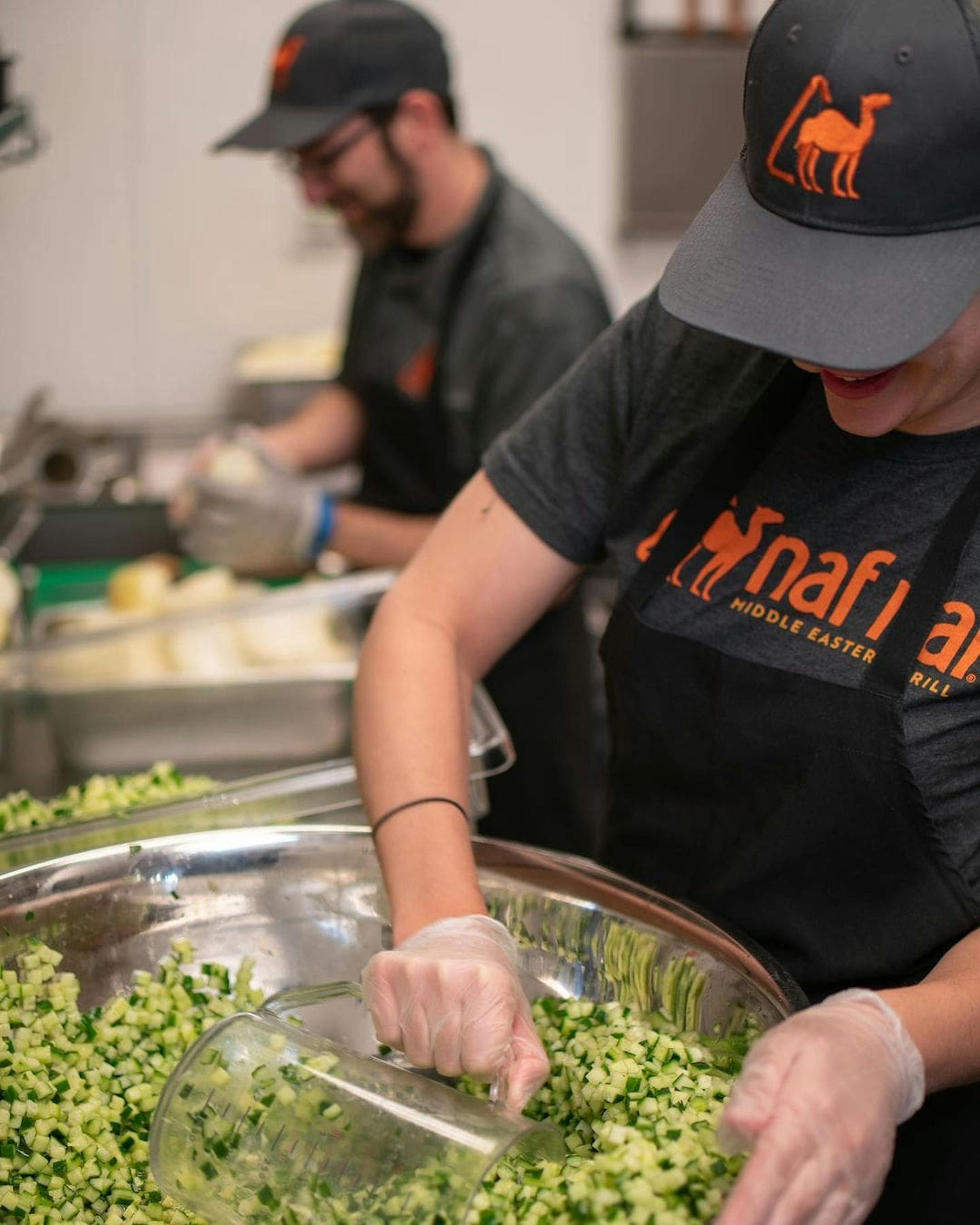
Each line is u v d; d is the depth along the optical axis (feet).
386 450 8.71
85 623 8.05
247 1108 3.02
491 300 7.62
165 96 12.36
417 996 3.24
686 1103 3.18
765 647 3.73
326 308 13.14
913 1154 3.70
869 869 3.62
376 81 7.39
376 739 3.98
